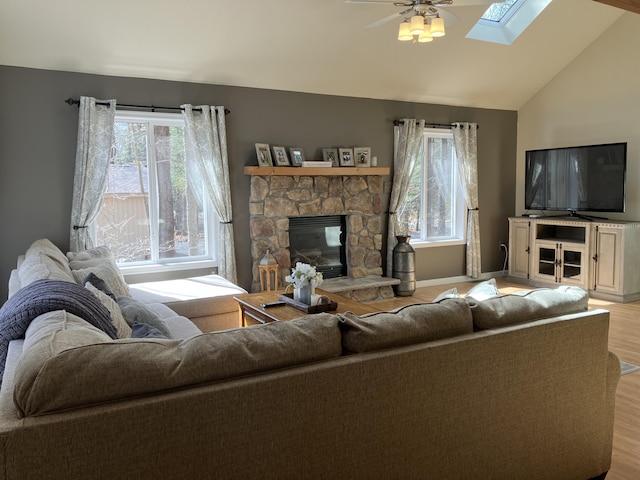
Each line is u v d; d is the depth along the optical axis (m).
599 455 2.31
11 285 2.97
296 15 4.60
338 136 6.00
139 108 4.83
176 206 5.19
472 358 1.90
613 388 2.35
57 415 1.26
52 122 4.47
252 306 3.75
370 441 1.71
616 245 5.79
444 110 6.77
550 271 6.57
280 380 1.53
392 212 6.38
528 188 6.90
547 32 5.93
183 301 4.00
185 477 1.41
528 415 2.07
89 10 4.01
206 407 1.42
